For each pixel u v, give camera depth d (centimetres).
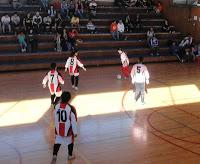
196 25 1972
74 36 1791
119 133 909
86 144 837
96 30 1966
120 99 1202
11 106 1105
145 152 799
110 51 1842
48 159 759
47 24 1828
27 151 796
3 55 1620
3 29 1762
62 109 696
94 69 1677
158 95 1263
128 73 1504
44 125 956
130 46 1942
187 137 891
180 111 1093
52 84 1024
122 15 2117
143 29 2064
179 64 1853
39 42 1770
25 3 1984
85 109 1089
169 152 802
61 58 1733
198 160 764
